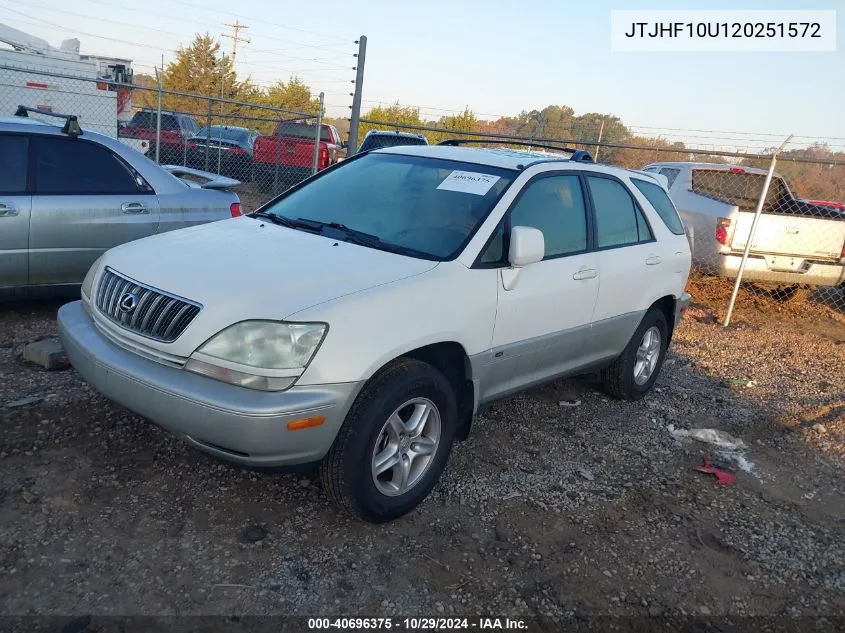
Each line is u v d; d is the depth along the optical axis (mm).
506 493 4008
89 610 2754
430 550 3398
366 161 4809
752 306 10281
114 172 6062
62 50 15352
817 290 11203
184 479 3701
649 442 4957
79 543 3119
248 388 3027
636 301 5184
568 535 3672
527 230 3824
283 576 3086
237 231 4047
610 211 5020
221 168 16594
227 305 3113
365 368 3180
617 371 5422
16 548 3031
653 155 17781
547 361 4512
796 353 7938
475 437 4668
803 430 5531
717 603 3299
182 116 17859
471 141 5512
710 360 7266
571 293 4449
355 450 3221
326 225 4125
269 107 12430
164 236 4008
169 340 3160
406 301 3404
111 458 3809
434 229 3967
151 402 3121
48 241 5668
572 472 4363
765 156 10164
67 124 5836
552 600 3162
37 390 4473
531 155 4812
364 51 11070
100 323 3514
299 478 3844
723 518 4051
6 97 13016
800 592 3453
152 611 2795
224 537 3293
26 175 5617
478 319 3760
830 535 4000
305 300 3154
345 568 3189
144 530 3268
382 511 3434
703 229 9695
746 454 4977
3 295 5660
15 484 3471
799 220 9391
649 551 3631
